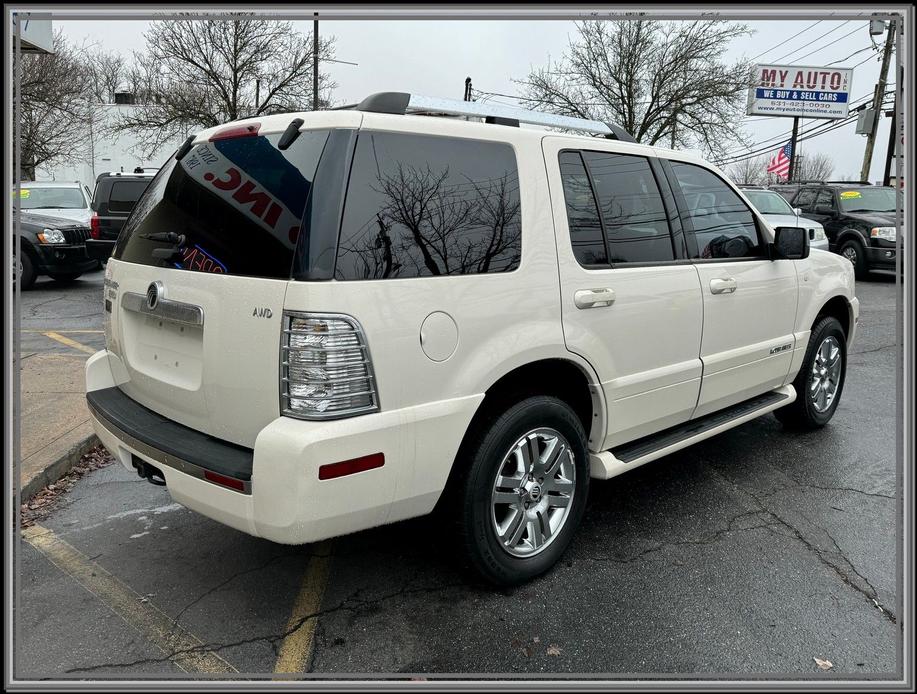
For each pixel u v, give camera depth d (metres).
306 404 2.37
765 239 4.41
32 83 26.78
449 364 2.68
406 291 2.55
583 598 3.04
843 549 3.48
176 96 28.92
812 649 2.72
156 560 3.34
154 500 4.00
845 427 5.32
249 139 2.80
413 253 2.61
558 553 3.23
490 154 2.94
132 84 31.11
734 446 4.90
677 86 27.17
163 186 3.21
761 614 2.94
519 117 3.20
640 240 3.55
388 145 2.63
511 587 3.09
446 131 2.81
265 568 3.27
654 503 3.99
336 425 2.38
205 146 3.03
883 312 10.61
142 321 3.15
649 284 3.48
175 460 2.68
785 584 3.16
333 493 2.40
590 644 2.73
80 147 35.41
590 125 3.53
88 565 3.29
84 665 2.57
